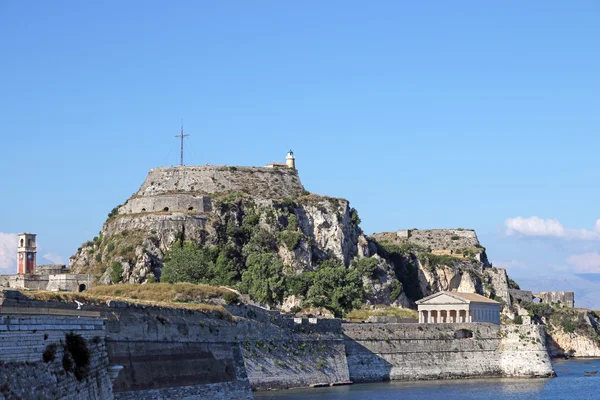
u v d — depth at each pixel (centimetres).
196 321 17688
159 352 16062
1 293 12988
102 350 11906
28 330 9400
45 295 14088
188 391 16475
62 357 10231
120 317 15188
